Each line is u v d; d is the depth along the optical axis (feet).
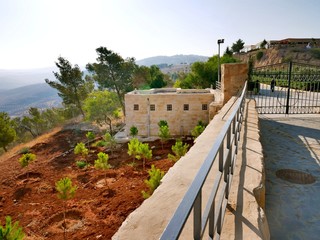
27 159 78.48
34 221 49.55
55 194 63.41
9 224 25.45
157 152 87.30
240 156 14.57
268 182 16.19
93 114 123.54
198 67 134.51
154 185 44.06
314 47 267.18
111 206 51.70
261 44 321.52
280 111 38.47
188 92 109.29
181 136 103.81
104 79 151.02
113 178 68.54
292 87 70.33
